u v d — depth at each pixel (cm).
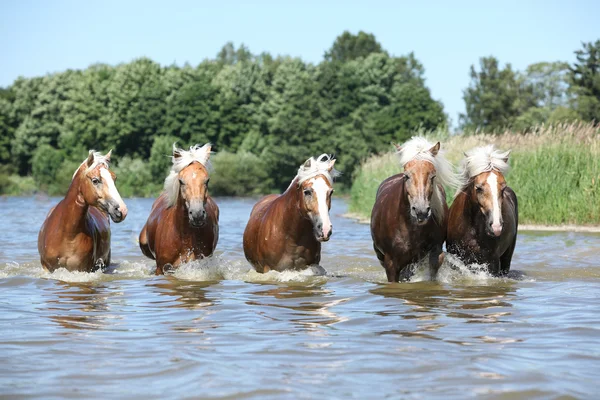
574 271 1138
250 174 7212
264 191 7444
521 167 2164
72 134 8819
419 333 646
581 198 2059
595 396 458
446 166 969
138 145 9000
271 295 872
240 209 3988
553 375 506
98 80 9325
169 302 821
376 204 1070
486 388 476
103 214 1182
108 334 644
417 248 987
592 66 6712
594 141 2134
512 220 1045
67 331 657
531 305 799
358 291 905
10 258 1348
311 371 520
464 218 1036
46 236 1070
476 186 985
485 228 996
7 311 763
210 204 1134
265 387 480
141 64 9262
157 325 685
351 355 564
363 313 748
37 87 9512
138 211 3675
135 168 7644
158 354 569
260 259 1062
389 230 995
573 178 2112
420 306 793
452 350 580
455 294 883
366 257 1401
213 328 670
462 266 1059
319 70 9181
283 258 1025
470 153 1018
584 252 1405
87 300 838
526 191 2114
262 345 600
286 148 7819
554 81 8900
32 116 9238
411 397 459
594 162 2077
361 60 9388
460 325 682
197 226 995
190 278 1027
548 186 2098
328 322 699
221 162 7131
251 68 9319
